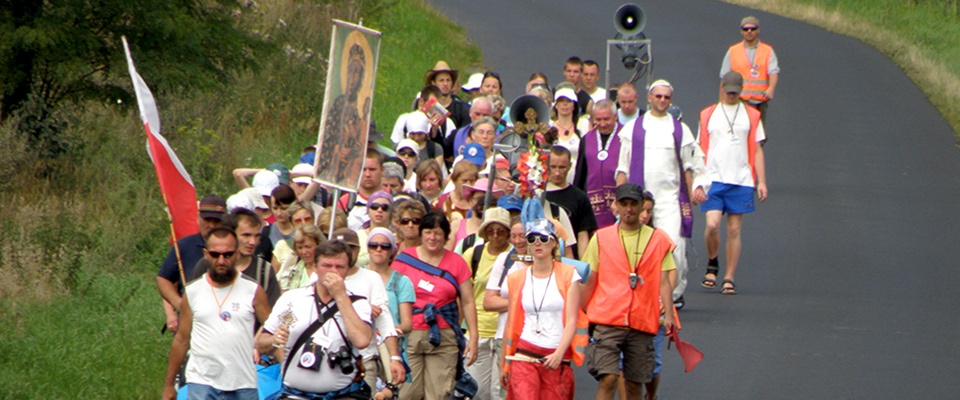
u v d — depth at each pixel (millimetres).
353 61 31516
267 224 35250
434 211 31578
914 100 79125
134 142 52625
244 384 26812
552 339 29656
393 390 27781
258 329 27609
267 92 64125
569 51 89062
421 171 38562
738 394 34188
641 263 31359
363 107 31812
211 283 26797
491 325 33219
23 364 32906
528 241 29609
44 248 40812
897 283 45562
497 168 37375
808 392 34250
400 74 78438
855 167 63562
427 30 90188
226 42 51438
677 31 98750
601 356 31234
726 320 40844
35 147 49188
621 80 82188
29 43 45844
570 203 36344
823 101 77938
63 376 32406
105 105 52719
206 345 26609
